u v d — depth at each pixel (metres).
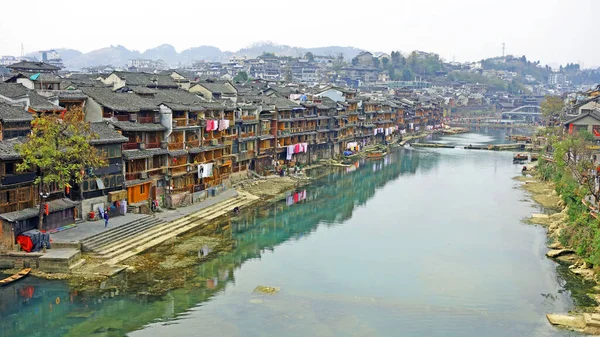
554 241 64.88
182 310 42.91
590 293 48.28
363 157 149.88
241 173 98.19
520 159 141.00
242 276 51.22
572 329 41.06
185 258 55.09
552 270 54.59
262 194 90.75
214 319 41.50
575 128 120.62
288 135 115.25
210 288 47.66
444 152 165.25
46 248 50.44
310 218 76.19
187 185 77.19
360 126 163.38
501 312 44.25
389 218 77.25
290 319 42.03
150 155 67.69
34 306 42.47
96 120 67.50
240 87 141.88
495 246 63.09
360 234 68.12
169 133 71.69
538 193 96.69
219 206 78.62
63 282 46.56
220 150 86.69
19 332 38.81
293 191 95.88
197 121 79.44
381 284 50.44
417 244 63.88
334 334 39.78
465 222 75.06
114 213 62.50
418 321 42.28
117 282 47.44
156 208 69.62
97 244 53.19
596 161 92.19
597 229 53.34
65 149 53.25
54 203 54.72
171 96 83.00
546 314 43.97
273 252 59.41
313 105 128.62
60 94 66.50
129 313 42.06
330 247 62.12
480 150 170.50
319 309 44.19
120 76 102.50
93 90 70.62
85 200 58.97
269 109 107.31
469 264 56.56
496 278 52.34
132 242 56.66
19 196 50.94
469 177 116.56
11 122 54.47
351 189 100.25
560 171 94.62
